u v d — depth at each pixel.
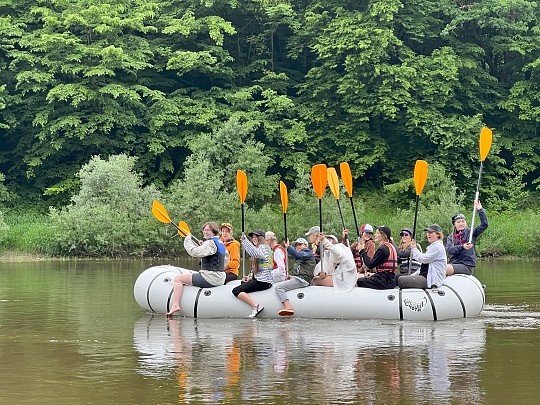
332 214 28.52
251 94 37.09
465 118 35.25
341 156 36.28
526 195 34.00
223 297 12.15
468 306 11.96
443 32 35.84
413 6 36.97
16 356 9.20
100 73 33.38
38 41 34.12
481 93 37.66
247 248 12.28
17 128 36.91
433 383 7.73
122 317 12.29
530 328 11.00
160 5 38.59
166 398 7.25
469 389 7.51
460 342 9.90
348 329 10.96
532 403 7.04
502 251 27.69
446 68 34.94
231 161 31.97
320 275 12.38
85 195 28.30
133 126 36.94
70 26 36.06
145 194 28.66
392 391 7.45
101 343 9.98
